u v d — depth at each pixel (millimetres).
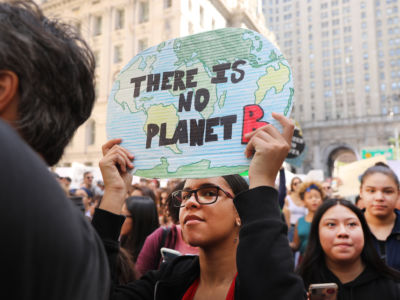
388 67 57062
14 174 383
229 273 1059
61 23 662
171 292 1129
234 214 1074
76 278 431
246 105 1051
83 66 633
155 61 1229
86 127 26516
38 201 394
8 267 354
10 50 501
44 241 386
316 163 58938
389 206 2340
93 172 8688
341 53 60031
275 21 66688
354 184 4961
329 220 1764
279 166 923
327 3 61625
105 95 26312
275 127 1001
